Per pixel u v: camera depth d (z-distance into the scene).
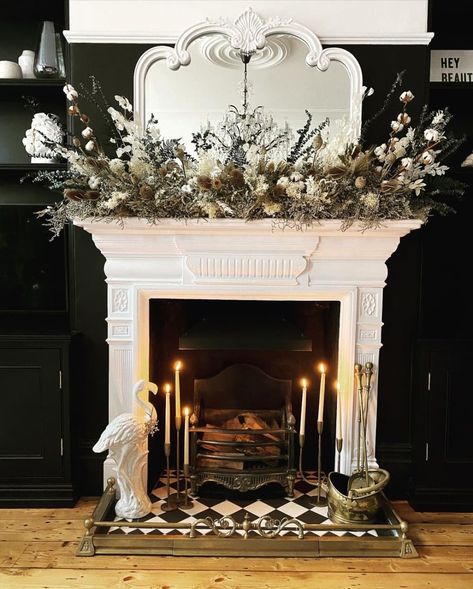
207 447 2.77
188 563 2.18
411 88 2.62
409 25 2.61
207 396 2.98
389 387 2.75
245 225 2.41
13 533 2.40
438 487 2.67
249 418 2.87
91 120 2.65
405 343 2.73
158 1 2.59
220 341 2.76
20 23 2.99
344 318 2.67
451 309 2.77
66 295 2.83
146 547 2.23
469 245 2.72
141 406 2.48
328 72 2.64
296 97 2.64
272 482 2.76
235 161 2.43
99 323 2.74
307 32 2.58
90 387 2.76
